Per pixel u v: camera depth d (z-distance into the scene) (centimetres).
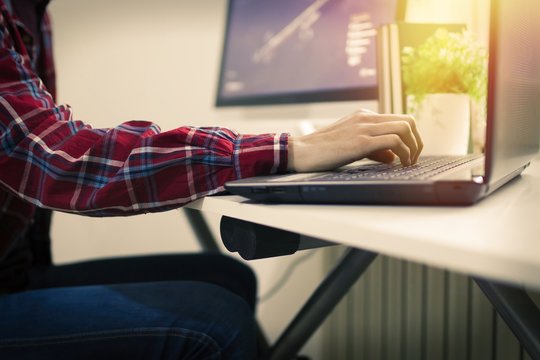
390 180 51
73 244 211
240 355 74
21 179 68
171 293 84
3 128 69
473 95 101
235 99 184
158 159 64
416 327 145
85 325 74
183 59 201
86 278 114
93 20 204
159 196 64
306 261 183
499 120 51
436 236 38
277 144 65
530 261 32
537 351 63
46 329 74
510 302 65
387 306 154
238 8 186
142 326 74
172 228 204
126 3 203
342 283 98
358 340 165
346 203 53
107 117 205
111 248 209
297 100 161
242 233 58
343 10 148
